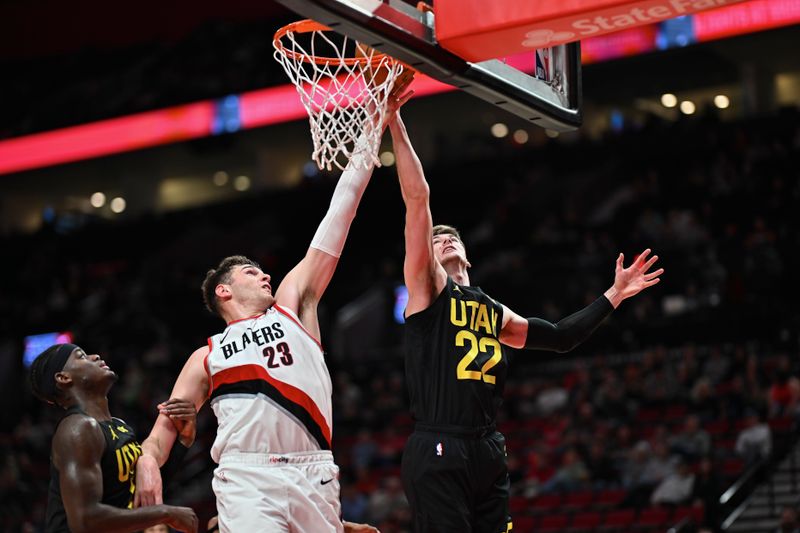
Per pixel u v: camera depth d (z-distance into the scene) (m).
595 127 27.80
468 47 4.34
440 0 4.30
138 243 30.30
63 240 30.80
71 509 4.30
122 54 30.42
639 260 5.32
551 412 17.00
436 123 28.09
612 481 13.82
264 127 28.20
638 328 18.88
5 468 17.48
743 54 23.72
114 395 20.56
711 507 12.42
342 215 5.06
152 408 20.08
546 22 4.11
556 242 23.16
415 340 4.71
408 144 4.77
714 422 14.79
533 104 4.78
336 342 23.05
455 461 4.52
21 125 29.91
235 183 32.56
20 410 24.78
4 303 28.36
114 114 28.56
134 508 4.45
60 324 26.03
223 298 4.87
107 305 26.59
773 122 23.50
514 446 16.12
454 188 27.47
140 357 23.27
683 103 27.22
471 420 4.59
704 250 20.14
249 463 4.44
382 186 28.23
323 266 4.97
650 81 25.52
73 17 31.14
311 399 4.60
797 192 21.06
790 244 18.83
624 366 18.41
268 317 4.73
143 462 4.57
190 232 29.70
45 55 31.33
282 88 26.61
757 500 13.16
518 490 14.36
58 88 30.23
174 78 28.33
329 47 5.71
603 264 21.02
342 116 4.81
